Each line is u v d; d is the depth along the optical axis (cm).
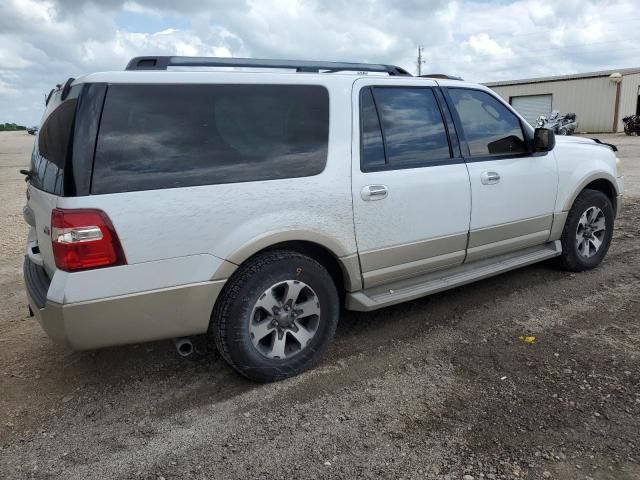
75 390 339
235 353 321
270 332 334
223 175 310
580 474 249
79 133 276
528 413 296
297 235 331
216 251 306
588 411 295
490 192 430
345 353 376
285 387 334
